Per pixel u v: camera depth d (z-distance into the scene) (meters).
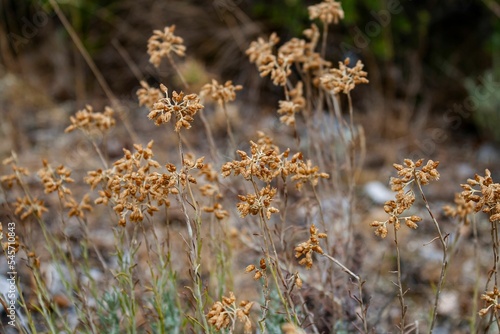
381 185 3.92
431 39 5.25
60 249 2.25
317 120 2.65
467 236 3.36
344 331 2.24
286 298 1.87
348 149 2.79
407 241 3.33
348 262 2.39
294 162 1.73
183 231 3.12
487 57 5.10
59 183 2.05
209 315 1.56
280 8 5.03
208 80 4.90
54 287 2.69
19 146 4.16
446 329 2.73
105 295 2.21
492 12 4.99
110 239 3.14
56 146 4.21
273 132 4.43
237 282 2.78
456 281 3.03
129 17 5.40
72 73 5.22
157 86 4.84
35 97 4.83
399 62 5.15
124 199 1.76
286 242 2.12
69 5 5.16
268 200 1.64
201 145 4.25
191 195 1.72
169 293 2.17
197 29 5.35
